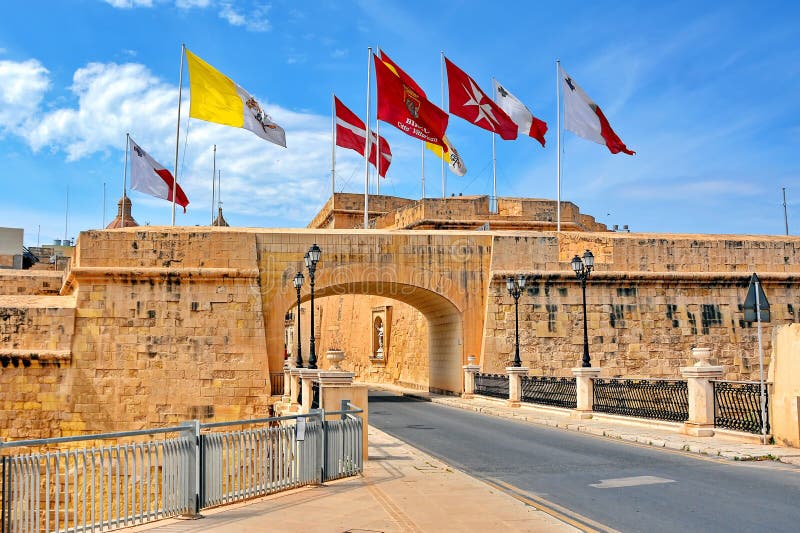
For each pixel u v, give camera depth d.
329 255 33.50
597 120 35.59
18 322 30.77
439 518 9.65
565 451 16.70
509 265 34.78
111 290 31.45
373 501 10.79
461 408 30.61
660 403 20.48
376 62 36.28
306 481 12.09
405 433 20.70
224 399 31.42
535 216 49.47
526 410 27.48
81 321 31.05
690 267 35.53
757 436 16.45
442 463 14.70
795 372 15.48
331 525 9.27
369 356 55.09
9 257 61.88
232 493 10.76
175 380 31.27
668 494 11.40
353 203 58.69
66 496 8.84
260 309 32.31
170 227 35.12
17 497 8.70
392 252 34.09
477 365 33.94
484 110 36.53
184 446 10.07
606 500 11.03
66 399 30.50
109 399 30.73
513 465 14.70
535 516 9.78
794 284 35.91
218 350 31.72
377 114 36.19
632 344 34.62
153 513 9.69
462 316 34.53
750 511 10.10
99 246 31.80
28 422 30.19
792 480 12.44
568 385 25.22
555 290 34.75
